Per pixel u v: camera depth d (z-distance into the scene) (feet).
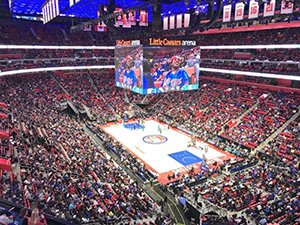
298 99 128.88
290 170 87.45
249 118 129.90
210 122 137.39
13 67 158.40
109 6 98.89
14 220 33.81
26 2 137.59
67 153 90.38
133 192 73.36
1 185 54.13
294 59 137.18
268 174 82.74
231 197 71.61
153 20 88.94
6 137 71.82
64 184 65.16
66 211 53.11
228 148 114.62
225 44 159.94
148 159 106.93
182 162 104.37
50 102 153.69
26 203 49.03
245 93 150.41
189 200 73.77
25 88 160.04
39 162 73.20
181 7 111.55
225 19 82.17
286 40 143.13
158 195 80.28
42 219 34.42
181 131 141.38
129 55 95.25
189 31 94.53
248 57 163.84
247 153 107.55
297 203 64.28
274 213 62.28
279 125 117.19
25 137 88.22
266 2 68.03
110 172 83.66
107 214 58.34
